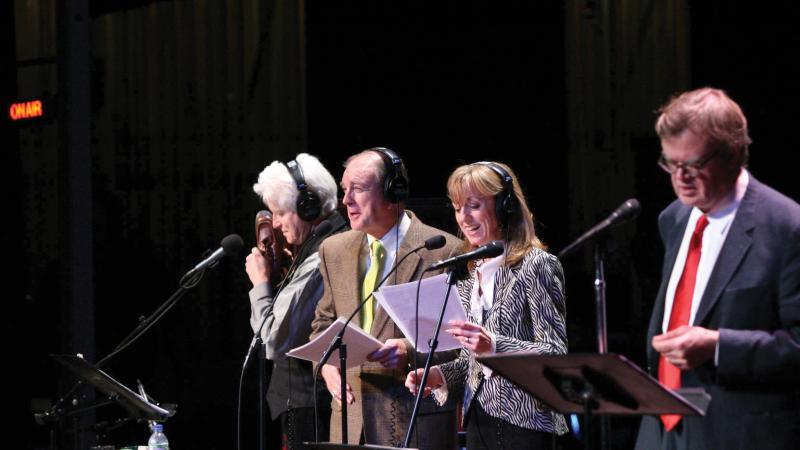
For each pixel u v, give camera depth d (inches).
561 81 465.4
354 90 475.8
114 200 473.1
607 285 423.2
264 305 240.7
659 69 449.7
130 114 477.1
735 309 149.6
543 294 190.4
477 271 199.9
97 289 457.4
